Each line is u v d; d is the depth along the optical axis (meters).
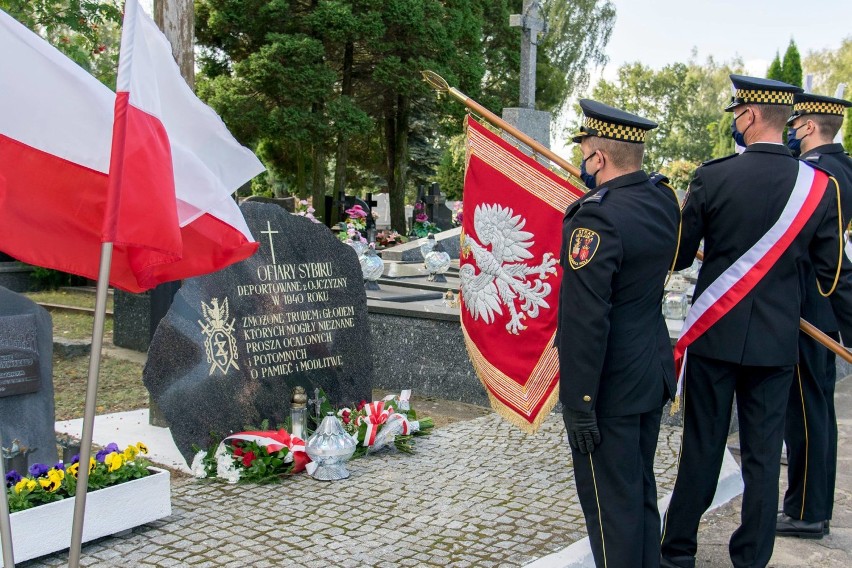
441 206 22.55
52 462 4.58
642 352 3.33
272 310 5.89
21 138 2.96
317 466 5.13
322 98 23.14
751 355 3.75
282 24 23.61
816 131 4.61
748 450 3.87
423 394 7.52
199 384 5.41
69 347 8.85
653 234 3.30
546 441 5.99
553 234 5.24
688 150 62.47
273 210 6.00
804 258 4.45
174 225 2.73
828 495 4.54
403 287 9.66
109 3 11.61
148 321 9.12
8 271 13.74
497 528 4.34
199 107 3.29
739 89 3.95
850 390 8.29
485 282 5.51
